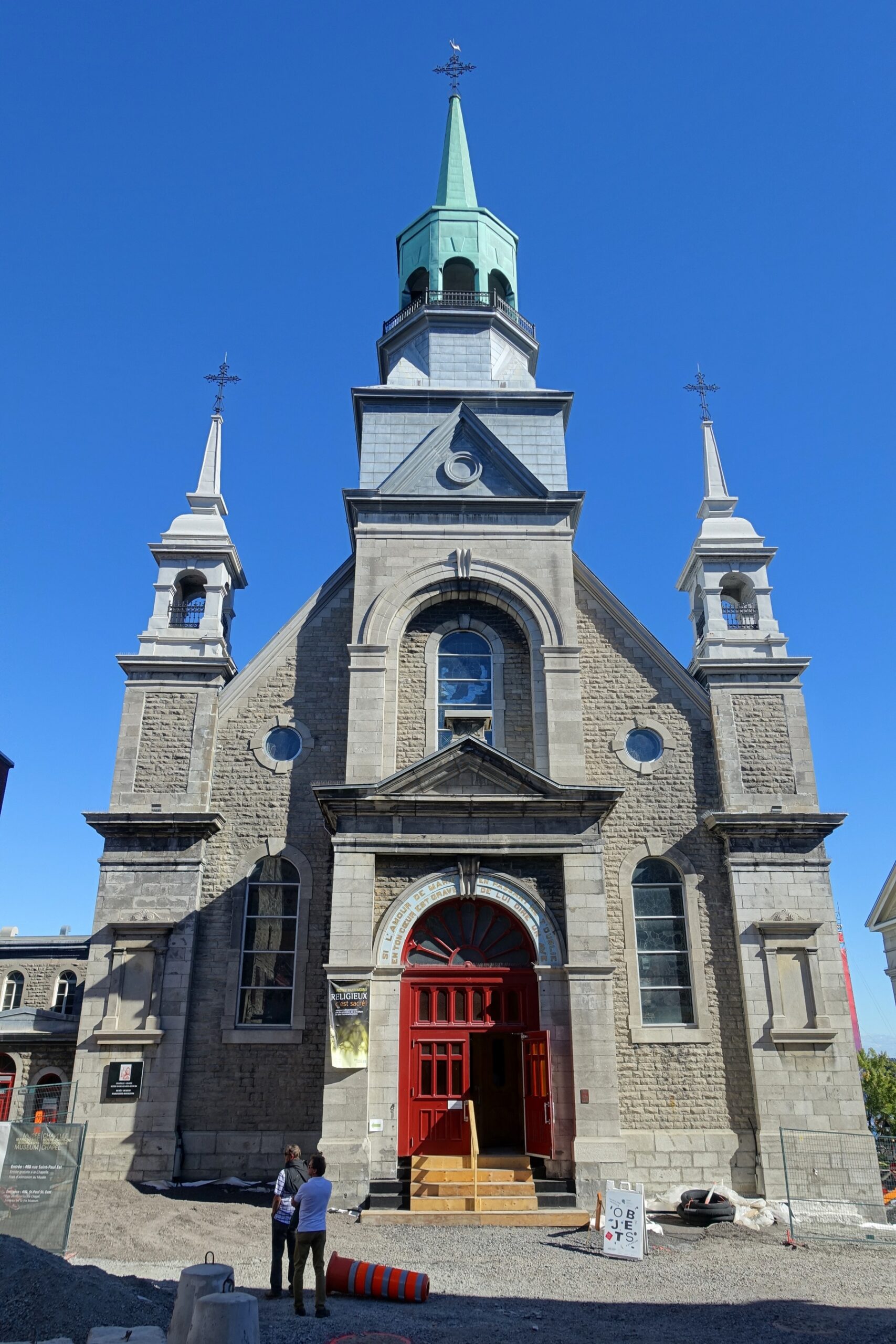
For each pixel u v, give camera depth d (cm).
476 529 2369
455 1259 1379
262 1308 1116
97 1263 1298
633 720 2297
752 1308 1166
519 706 2253
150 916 2056
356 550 2345
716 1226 1678
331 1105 1739
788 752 2253
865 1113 1977
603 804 1933
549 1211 1628
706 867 2170
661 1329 1074
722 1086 2000
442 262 3012
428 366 2811
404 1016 1867
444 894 1905
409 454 2606
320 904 2111
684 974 2095
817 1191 1891
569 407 2714
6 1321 929
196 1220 1568
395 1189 1703
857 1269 1394
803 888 2123
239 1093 1973
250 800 2197
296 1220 1169
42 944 4422
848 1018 2022
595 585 2412
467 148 3356
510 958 1920
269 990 2058
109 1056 1969
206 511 2522
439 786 1955
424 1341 1008
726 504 2583
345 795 1908
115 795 2169
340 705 2291
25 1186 1349
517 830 1927
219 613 2380
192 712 2253
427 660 2288
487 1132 1952
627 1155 1934
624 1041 2023
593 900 1883
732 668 2314
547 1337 1035
